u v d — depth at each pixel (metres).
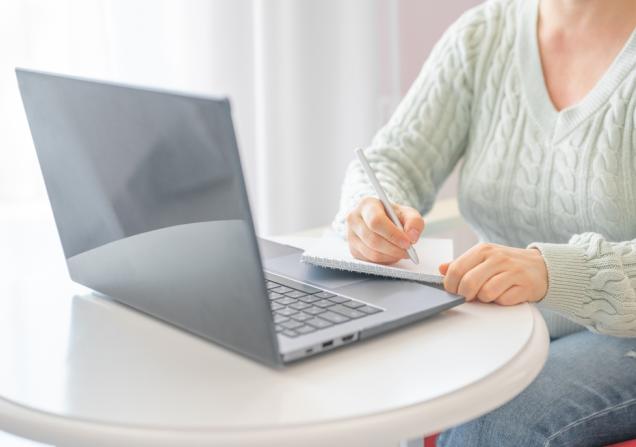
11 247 1.82
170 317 0.86
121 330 0.87
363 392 0.71
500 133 1.40
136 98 0.74
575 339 1.24
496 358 0.77
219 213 0.71
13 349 0.83
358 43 2.22
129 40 1.91
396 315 0.84
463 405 0.70
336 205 2.27
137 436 0.66
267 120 2.11
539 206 1.34
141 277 0.87
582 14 1.31
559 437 1.05
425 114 1.48
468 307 0.93
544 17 1.38
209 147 0.69
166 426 0.66
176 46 1.98
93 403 0.71
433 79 1.50
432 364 0.76
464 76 1.47
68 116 0.85
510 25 1.43
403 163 1.45
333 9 2.18
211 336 0.81
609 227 1.26
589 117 1.28
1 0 1.75
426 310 0.86
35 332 0.88
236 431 0.65
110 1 1.87
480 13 1.49
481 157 1.42
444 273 0.97
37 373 0.77
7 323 0.91
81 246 0.96
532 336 0.84
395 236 0.99
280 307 0.86
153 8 1.93
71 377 0.76
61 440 0.68
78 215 0.93
